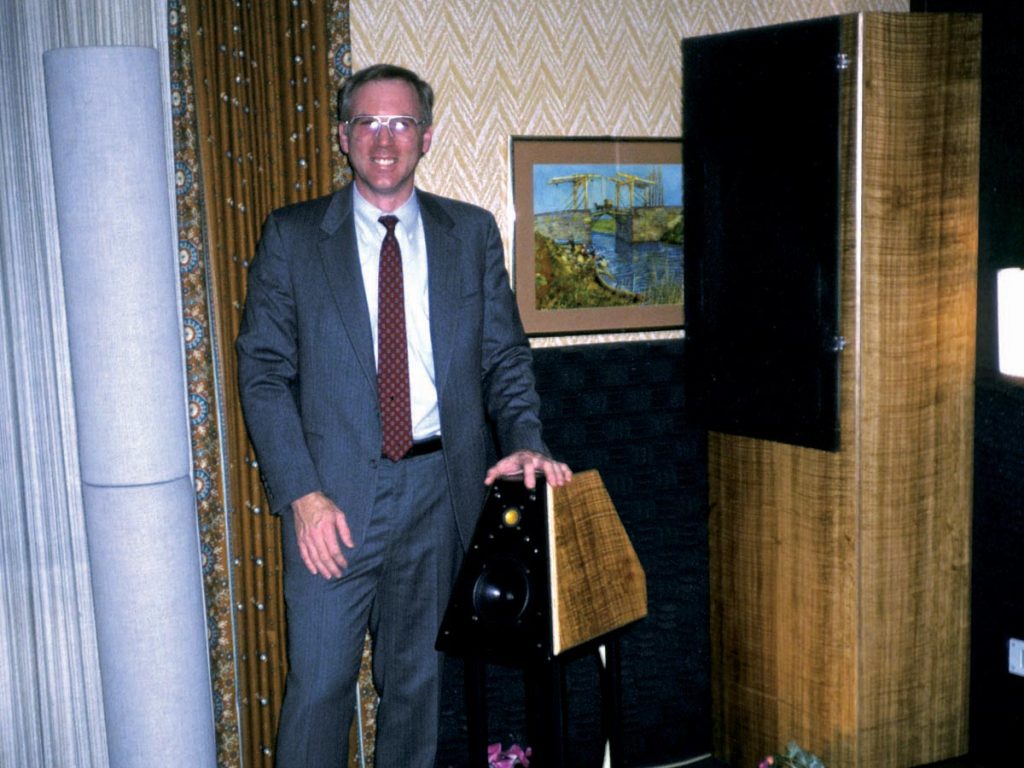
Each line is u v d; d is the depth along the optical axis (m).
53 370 2.44
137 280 2.18
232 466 2.60
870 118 2.48
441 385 2.35
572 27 2.88
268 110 2.57
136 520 2.24
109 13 2.36
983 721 2.86
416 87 2.31
